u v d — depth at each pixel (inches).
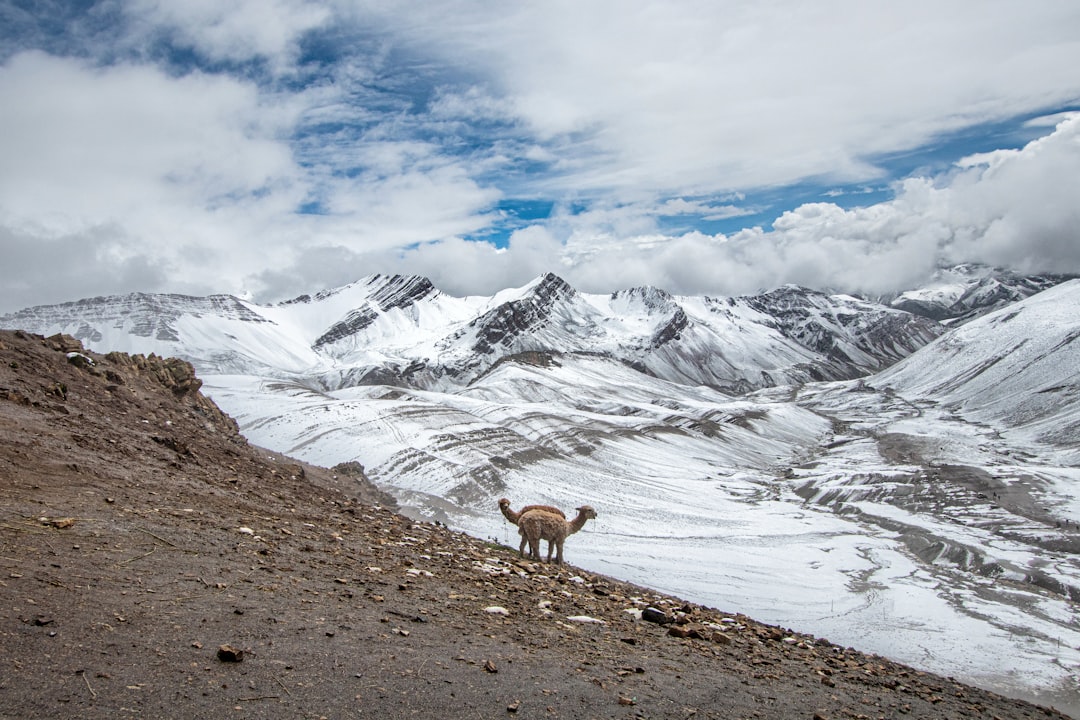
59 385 985.5
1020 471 4889.3
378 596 421.7
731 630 594.2
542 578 663.8
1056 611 2257.6
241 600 360.5
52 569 351.3
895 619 2064.5
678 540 3110.2
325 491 1089.4
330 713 253.0
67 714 220.2
